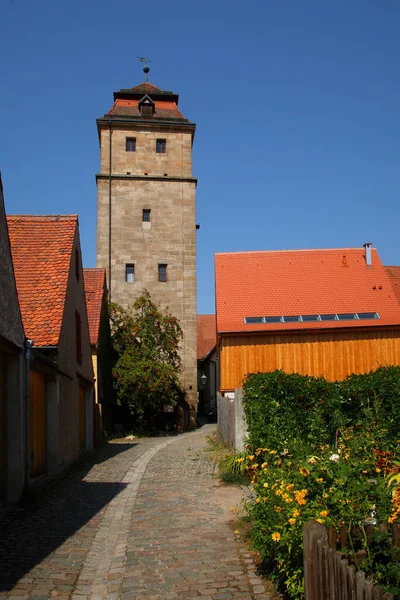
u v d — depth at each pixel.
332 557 4.19
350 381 12.80
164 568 6.71
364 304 30.28
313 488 5.88
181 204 42.00
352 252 33.75
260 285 31.41
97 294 30.33
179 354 40.00
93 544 7.90
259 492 6.69
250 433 12.30
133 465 16.03
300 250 33.88
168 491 11.38
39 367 12.53
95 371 27.00
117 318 36.06
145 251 41.28
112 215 41.47
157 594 5.94
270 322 28.88
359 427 11.64
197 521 8.77
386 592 3.58
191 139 43.31
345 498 5.39
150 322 35.06
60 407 14.55
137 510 9.79
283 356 27.67
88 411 21.52
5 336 10.02
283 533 5.48
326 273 32.34
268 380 12.53
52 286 15.34
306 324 28.48
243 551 7.16
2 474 10.43
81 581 6.46
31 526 8.88
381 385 12.28
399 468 6.45
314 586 4.50
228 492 10.84
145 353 33.25
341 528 4.61
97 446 23.75
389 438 10.59
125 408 34.16
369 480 6.13
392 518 4.75
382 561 4.35
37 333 13.91
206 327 64.75
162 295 40.84
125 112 43.66
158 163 42.72
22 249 16.64
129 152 42.59
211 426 40.38
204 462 15.29
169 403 33.56
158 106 44.59
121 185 41.81
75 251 17.98
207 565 6.73
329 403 12.28
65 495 11.46
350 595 3.89
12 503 10.54
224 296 30.66
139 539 7.95
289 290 31.14
